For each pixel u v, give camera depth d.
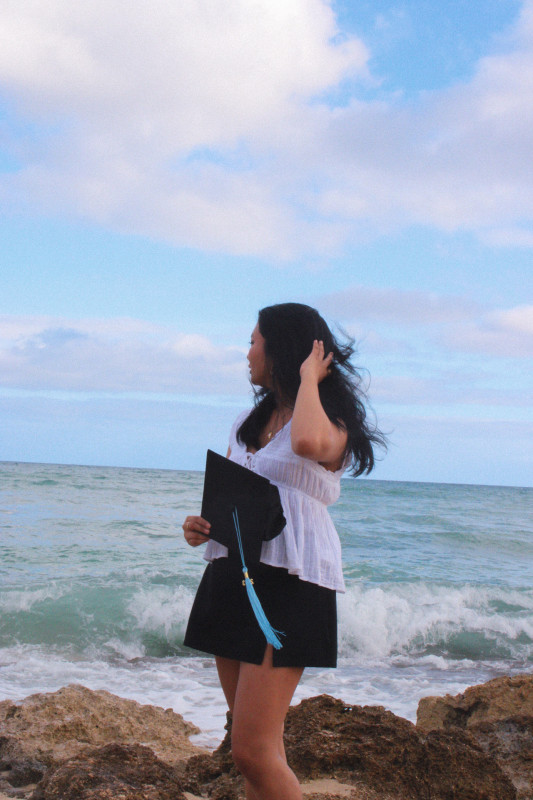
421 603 11.10
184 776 3.27
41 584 10.38
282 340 2.29
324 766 3.17
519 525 25.73
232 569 2.11
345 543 19.33
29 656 8.02
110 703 4.52
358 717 3.45
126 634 9.02
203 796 3.07
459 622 10.09
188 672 7.46
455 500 37.66
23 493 26.39
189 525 2.16
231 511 2.11
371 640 9.45
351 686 6.97
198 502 26.19
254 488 2.09
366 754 3.16
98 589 10.05
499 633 9.91
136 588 10.23
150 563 13.51
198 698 6.35
